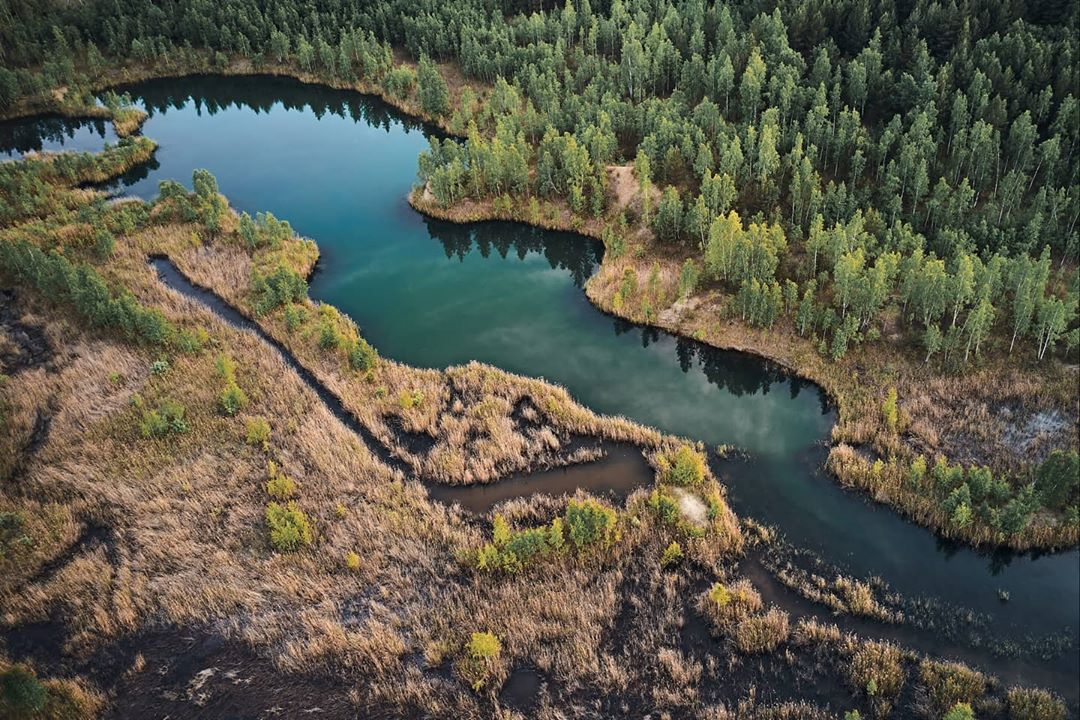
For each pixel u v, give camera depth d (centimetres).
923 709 4428
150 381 7181
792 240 8681
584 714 4497
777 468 6350
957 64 10262
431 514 5825
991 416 6419
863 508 5919
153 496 5975
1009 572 5362
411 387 7256
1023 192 8544
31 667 4788
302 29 16375
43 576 5391
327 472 6178
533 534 5369
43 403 6944
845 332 7112
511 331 8388
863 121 10519
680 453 6294
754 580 5353
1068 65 9600
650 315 8262
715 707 4484
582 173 10106
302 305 8631
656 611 5109
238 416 6775
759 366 7544
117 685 4725
